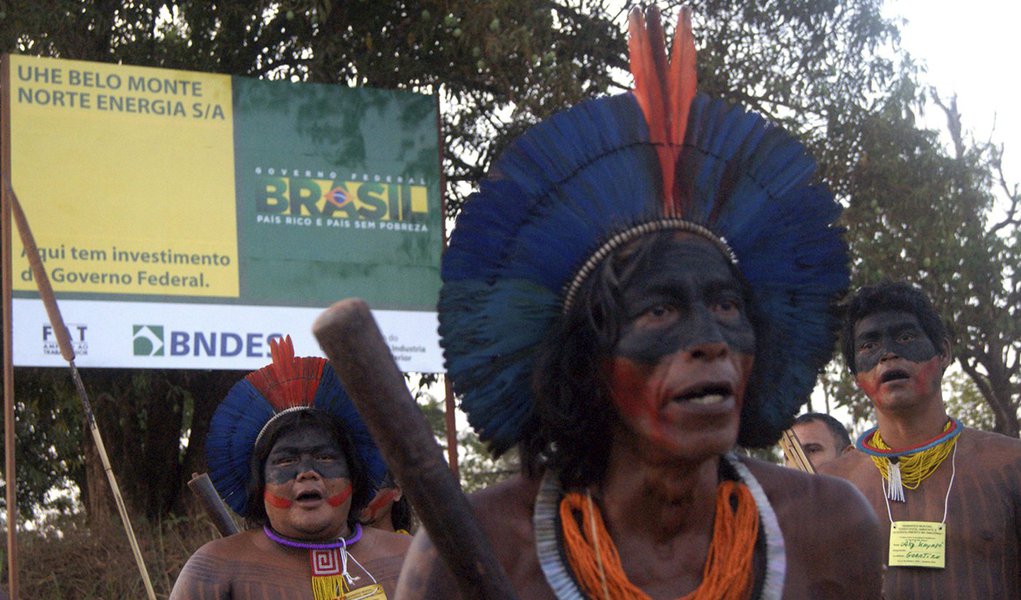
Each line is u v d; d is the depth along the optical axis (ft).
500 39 31.53
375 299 26.63
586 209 5.83
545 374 5.79
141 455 39.27
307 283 26.12
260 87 26.55
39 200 24.53
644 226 5.80
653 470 5.63
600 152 5.88
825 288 6.23
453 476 4.83
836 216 6.20
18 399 37.24
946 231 37.09
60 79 25.18
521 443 6.03
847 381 37.83
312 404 12.62
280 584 11.94
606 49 38.32
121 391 37.68
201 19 34.30
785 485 6.12
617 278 5.55
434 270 27.14
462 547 4.86
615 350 5.49
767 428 6.23
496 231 5.90
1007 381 40.75
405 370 26.63
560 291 5.87
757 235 6.03
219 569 12.04
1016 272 39.45
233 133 26.17
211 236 25.55
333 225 26.55
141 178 25.34
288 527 12.16
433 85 35.55
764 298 6.14
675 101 5.91
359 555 12.36
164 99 25.82
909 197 37.19
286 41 35.40
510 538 5.81
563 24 37.52
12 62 24.89
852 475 13.20
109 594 31.30
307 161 26.63
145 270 24.91
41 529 36.63
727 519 5.81
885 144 37.37
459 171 38.11
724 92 37.93
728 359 5.39
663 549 5.77
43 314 23.98
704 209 5.92
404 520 15.60
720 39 38.58
